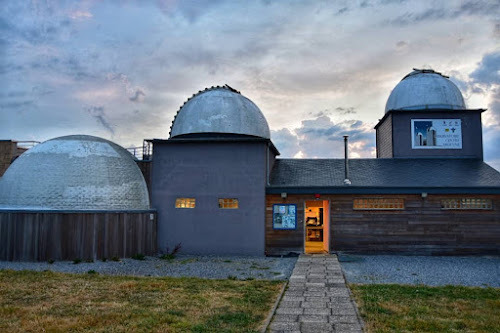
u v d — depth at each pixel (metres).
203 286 10.33
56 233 14.90
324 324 7.12
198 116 20.67
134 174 19.25
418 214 16.91
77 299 8.82
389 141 21.94
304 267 13.57
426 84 22.53
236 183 17.66
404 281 11.41
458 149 20.94
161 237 17.80
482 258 16.16
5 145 23.86
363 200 17.23
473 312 7.90
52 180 17.00
